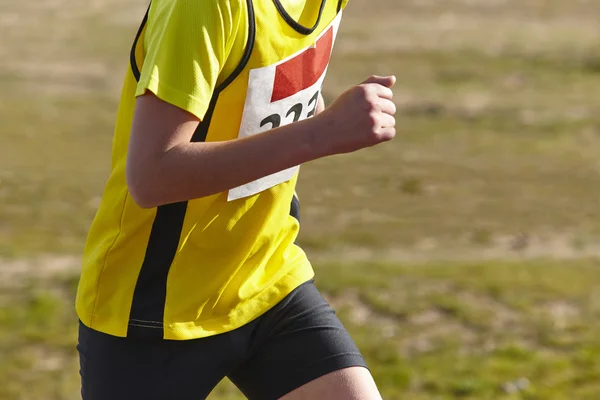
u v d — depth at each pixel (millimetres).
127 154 8016
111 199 8820
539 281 30234
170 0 7895
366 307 27156
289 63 8523
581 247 39625
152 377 9047
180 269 8875
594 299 28078
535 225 43750
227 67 8125
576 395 20547
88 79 88062
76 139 64125
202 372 9188
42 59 97188
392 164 57344
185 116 7719
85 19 124875
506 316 26328
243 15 7988
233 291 9203
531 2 140375
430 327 25406
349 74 91562
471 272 31516
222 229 8859
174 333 8898
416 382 21234
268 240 9312
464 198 49312
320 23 8883
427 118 73188
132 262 8875
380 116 7777
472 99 80312
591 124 70812
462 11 133125
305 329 9344
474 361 22672
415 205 47781
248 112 8406
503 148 63031
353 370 9172
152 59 7777
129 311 8906
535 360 22734
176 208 8656
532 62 96625
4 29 115250
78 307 9188
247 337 9344
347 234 41656
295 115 8930
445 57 99625
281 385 9352
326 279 29812
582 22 124188
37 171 53031
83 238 38812
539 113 74750
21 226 40531
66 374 21500
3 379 21000
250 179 7785
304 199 48531
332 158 58344
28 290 28078
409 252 38531
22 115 71125
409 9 134375
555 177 54469
